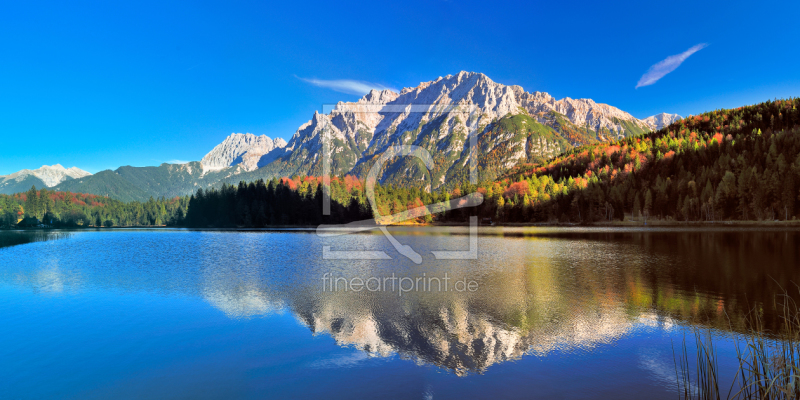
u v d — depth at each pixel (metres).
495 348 13.31
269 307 18.89
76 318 17.31
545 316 17.02
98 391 10.45
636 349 13.04
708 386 9.80
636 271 29.52
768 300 19.62
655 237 66.19
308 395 10.09
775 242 52.78
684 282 24.72
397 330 15.27
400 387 10.45
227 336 14.73
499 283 24.83
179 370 11.75
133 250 51.06
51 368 11.98
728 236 64.88
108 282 26.14
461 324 15.98
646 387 10.21
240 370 11.66
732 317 16.66
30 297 21.70
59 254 46.94
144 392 10.39
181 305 19.48
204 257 41.41
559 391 10.08
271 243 60.62
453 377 11.05
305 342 14.02
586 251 45.00
